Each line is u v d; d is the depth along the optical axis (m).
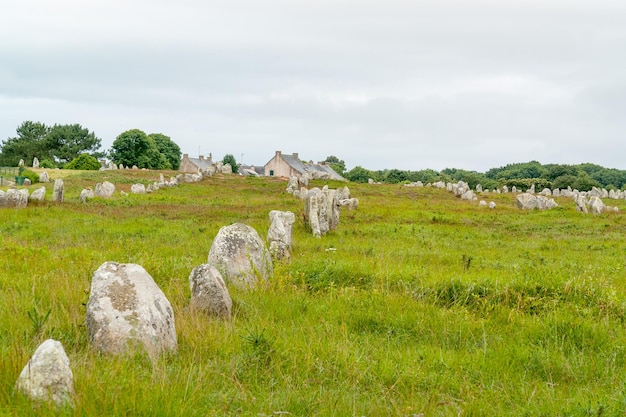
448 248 19.91
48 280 10.88
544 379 7.52
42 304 9.15
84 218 25.42
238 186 58.44
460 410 6.09
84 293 9.48
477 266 15.21
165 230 21.86
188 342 7.67
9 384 5.42
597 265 15.75
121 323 7.09
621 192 71.12
